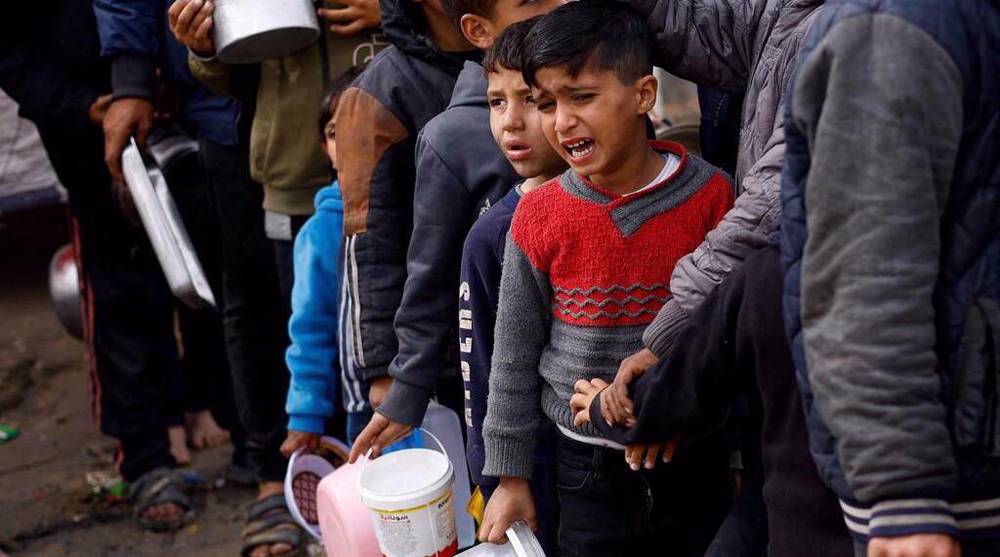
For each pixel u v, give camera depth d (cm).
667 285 203
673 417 188
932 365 143
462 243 243
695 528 220
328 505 257
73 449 467
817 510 168
